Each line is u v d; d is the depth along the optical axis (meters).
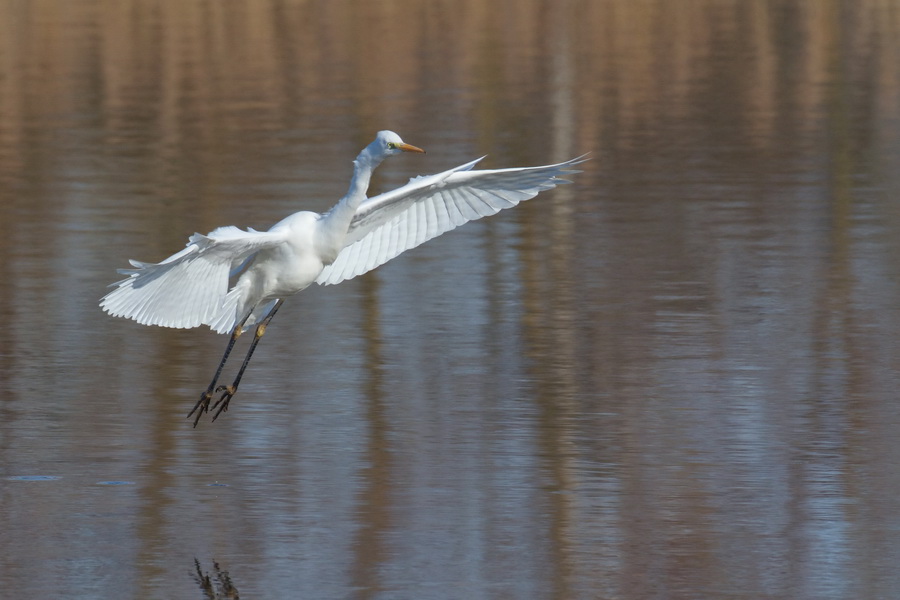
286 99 30.39
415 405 12.73
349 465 11.33
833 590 9.25
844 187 22.06
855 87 31.88
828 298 16.14
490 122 27.75
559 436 11.94
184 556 9.77
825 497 10.66
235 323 10.18
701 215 20.30
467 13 42.75
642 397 12.88
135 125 27.58
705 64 35.06
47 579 9.43
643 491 10.79
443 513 10.42
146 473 11.19
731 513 10.41
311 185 22.19
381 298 16.30
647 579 9.40
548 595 9.20
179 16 41.59
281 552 9.81
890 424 12.16
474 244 18.75
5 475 11.12
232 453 11.60
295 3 44.03
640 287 16.64
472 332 14.95
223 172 23.27
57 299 16.22
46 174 23.19
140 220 20.02
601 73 33.78
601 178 22.89
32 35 38.25
